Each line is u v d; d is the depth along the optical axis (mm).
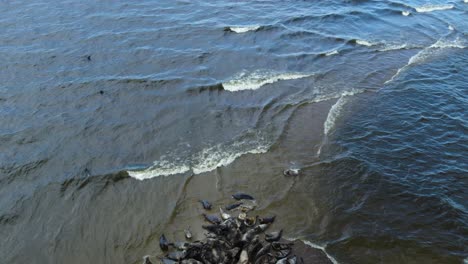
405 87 34031
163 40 39312
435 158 25953
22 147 25781
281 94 32281
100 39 38656
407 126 28984
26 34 38812
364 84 34250
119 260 19062
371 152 26281
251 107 30469
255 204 21891
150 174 24031
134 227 20703
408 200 22578
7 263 19016
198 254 18031
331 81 34500
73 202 22203
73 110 29203
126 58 35812
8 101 29703
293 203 22125
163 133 27484
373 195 22859
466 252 19516
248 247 18156
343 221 21062
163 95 31219
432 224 21078
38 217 21328
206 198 22375
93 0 47344
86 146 26109
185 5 47969
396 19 48625
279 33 42406
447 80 35438
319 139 27438
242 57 37250
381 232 20484
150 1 48344
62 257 19312
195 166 24719
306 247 19344
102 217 21328
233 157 25531
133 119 28641
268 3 50719
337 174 24312
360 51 40188
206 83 32750
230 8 48125
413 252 19438
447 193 23125
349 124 29047
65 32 39562
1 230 20578
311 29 44188
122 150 25906
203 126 28297
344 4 52031
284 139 27266
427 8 52781
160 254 19094
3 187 22969
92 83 32094
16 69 33375
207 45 38969
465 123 29531
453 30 46406
